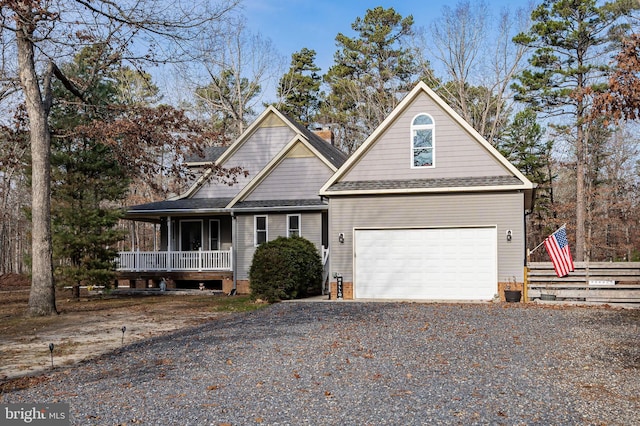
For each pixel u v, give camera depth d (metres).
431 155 20.27
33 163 17.52
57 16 15.34
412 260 19.98
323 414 6.66
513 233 19.14
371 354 10.13
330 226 20.64
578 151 34.44
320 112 47.91
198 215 27.00
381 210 20.27
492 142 39.94
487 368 9.02
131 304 20.48
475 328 13.06
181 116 19.97
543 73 34.16
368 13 46.66
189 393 7.66
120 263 26.38
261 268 20.02
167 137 19.69
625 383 8.08
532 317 14.95
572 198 42.12
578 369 8.95
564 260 18.62
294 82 51.12
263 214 25.16
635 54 10.80
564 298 18.77
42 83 18.22
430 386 7.89
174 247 27.77
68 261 23.41
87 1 16.34
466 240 19.56
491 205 19.38
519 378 8.36
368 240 20.38
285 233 24.84
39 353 11.13
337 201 20.66
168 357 10.17
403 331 12.67
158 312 17.73
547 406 6.94
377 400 7.21
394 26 46.84
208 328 13.69
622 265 18.30
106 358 10.38
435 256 19.80
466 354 10.12
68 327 14.73
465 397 7.33
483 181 19.50
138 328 14.33
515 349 10.58
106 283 23.00
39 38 16.11
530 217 42.41
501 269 19.20
